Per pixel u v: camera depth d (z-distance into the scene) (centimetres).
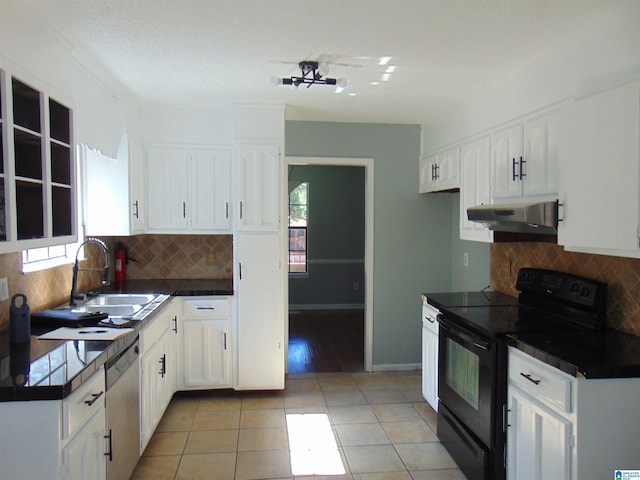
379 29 217
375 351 442
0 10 170
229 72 280
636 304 223
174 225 379
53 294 282
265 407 356
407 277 443
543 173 248
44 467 162
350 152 429
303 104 359
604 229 192
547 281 273
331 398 375
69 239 227
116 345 212
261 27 215
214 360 368
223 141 381
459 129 355
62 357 190
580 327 241
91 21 207
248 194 366
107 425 206
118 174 335
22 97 198
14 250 180
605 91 194
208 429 319
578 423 179
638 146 175
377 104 355
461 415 268
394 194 438
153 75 286
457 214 436
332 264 745
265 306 370
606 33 205
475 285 403
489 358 232
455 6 193
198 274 414
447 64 263
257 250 368
